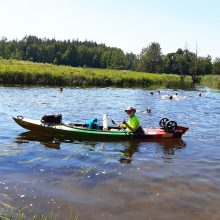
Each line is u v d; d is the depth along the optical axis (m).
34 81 43.81
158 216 7.57
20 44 161.25
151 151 13.22
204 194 8.84
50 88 39.06
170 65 118.81
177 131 15.49
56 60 144.75
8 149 12.30
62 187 8.92
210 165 11.54
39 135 14.73
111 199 8.34
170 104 30.62
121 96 35.41
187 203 8.27
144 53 117.38
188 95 42.00
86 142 14.05
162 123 16.12
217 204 8.27
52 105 24.98
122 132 14.66
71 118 20.16
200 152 13.41
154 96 37.59
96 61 157.00
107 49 169.38
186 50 117.19
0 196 8.10
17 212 7.36
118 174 10.15
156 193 8.80
